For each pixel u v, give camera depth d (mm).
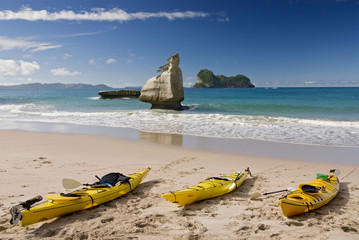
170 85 29531
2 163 9328
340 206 5875
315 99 44031
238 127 16953
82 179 7734
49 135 14742
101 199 5992
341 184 7391
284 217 5312
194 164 9438
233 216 5391
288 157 10281
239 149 11547
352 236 4551
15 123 19344
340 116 22406
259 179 7836
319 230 4770
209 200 6324
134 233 4711
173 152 11109
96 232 4730
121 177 6852
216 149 11578
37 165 9125
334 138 13625
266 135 14484
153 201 6230
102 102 42469
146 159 10078
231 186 6777
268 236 4578
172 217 5367
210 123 18594
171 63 29891
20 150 11414
